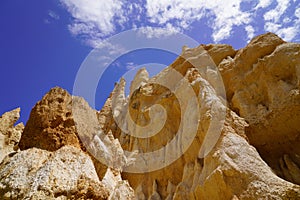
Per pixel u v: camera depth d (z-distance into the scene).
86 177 4.05
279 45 13.32
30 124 5.16
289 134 11.18
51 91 5.71
